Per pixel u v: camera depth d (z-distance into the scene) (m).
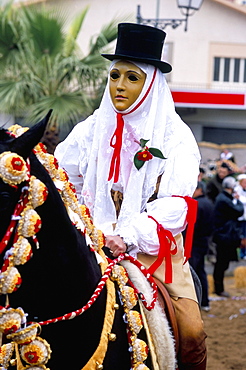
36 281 2.90
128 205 3.80
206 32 25.58
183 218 3.65
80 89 13.75
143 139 3.78
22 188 2.73
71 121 13.48
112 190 3.96
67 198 3.18
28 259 2.70
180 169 3.75
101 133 3.93
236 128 23.73
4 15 13.66
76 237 3.09
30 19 13.80
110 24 14.35
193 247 9.89
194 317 3.68
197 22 25.50
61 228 2.96
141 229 3.54
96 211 3.87
